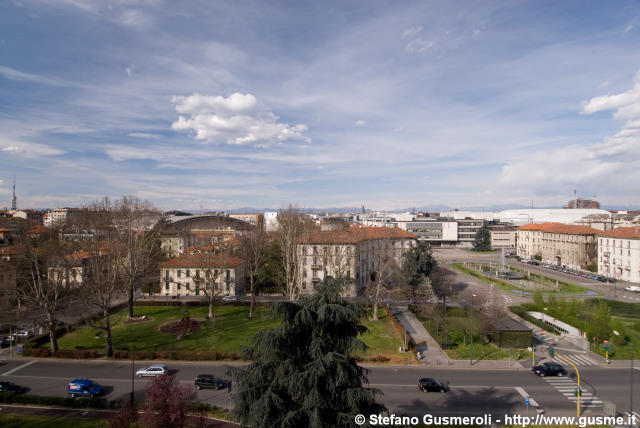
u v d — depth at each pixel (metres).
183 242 103.75
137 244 59.66
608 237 100.25
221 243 71.50
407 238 87.31
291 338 18.25
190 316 59.22
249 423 17.77
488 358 42.78
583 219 153.25
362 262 79.00
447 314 55.62
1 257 49.75
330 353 17.11
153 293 75.12
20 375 37.12
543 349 45.72
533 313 59.44
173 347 44.50
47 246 50.09
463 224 188.25
